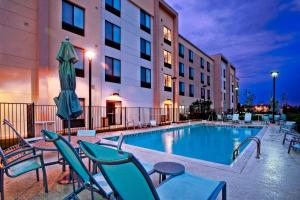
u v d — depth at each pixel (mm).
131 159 1195
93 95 11289
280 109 23344
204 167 4047
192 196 1857
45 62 8961
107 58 12469
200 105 23016
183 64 22891
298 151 5500
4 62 7863
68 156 2277
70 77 3619
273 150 5645
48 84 9133
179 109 21047
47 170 3818
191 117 21625
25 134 8289
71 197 2400
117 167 1393
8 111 7727
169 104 18531
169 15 19078
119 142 3285
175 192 1930
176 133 12148
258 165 4199
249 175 3578
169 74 18812
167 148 8055
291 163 4340
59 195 2760
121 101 13406
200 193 1915
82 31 10859
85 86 10969
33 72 8727
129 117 14023
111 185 1584
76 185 3070
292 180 3330
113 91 12750
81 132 4621
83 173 2279
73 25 10398
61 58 3633
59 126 9477
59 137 2082
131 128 12148
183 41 23047
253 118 20062
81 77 10789
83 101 10859
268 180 3332
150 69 16516
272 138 7965
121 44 13602
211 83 30984
